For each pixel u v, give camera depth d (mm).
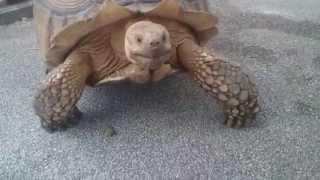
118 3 466
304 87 561
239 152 466
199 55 487
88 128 513
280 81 574
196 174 444
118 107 544
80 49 491
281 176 435
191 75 507
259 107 501
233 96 478
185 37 501
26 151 486
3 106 562
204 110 532
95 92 572
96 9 466
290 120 506
